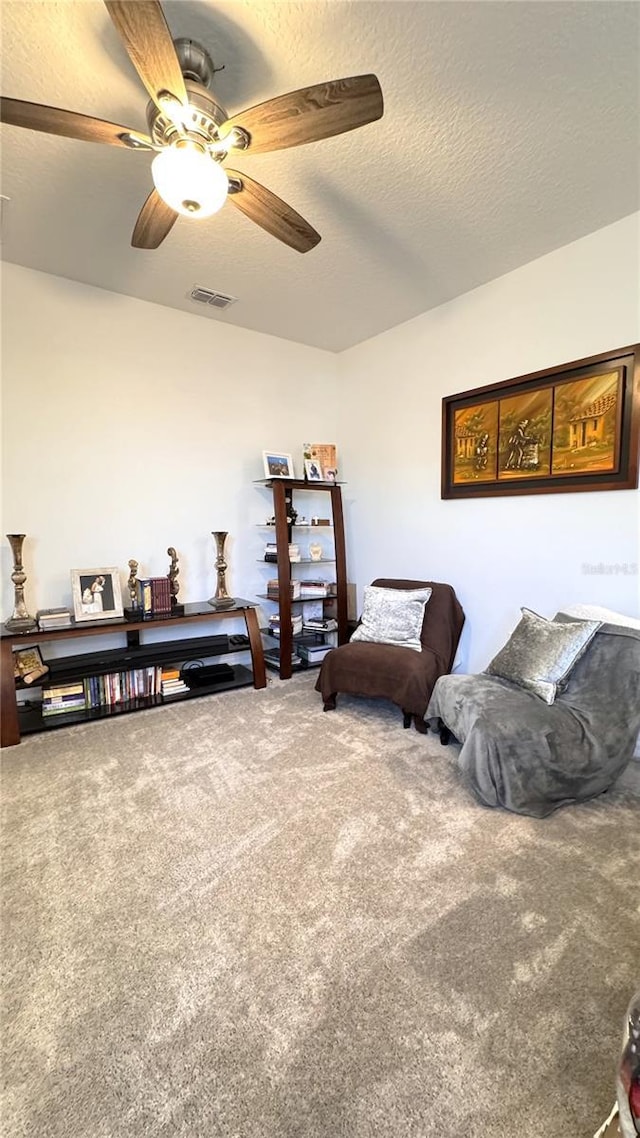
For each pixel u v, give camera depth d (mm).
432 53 1603
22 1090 1058
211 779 2314
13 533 3082
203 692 3418
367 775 2350
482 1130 985
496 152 2035
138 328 3463
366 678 2982
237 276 3092
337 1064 1104
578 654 2332
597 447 2682
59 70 1639
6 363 2998
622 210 2455
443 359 3529
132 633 3482
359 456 4344
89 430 3314
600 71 1659
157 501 3631
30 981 1307
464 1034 1165
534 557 3045
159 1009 1230
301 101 1369
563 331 2805
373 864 1738
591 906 1538
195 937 1443
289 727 2906
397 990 1275
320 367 4434
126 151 2023
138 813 2047
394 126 1887
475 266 2988
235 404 3963
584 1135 973
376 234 2635
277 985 1292
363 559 4363
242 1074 1085
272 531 4238
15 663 2840
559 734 2059
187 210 1605
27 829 1944
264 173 2154
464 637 3504
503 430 3141
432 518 3701
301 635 4258
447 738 2664
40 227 2574
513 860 1753
